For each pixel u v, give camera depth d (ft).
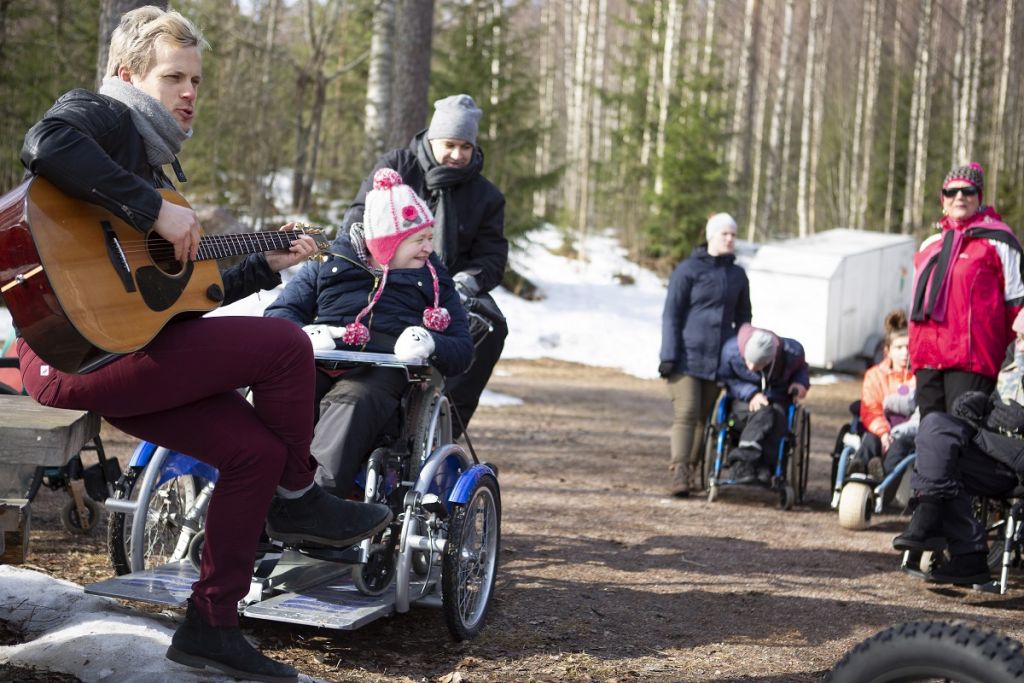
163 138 9.35
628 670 12.45
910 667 6.54
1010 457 16.47
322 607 11.88
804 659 13.37
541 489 24.09
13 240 8.25
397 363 12.48
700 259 25.09
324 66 92.38
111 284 8.69
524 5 73.15
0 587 12.34
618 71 104.37
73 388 9.12
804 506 24.82
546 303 66.49
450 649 12.77
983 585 16.53
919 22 109.81
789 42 98.48
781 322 51.78
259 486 9.75
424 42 41.63
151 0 19.84
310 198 75.10
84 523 16.85
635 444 32.09
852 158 135.44
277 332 9.58
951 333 18.39
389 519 11.51
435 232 16.53
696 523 21.79
